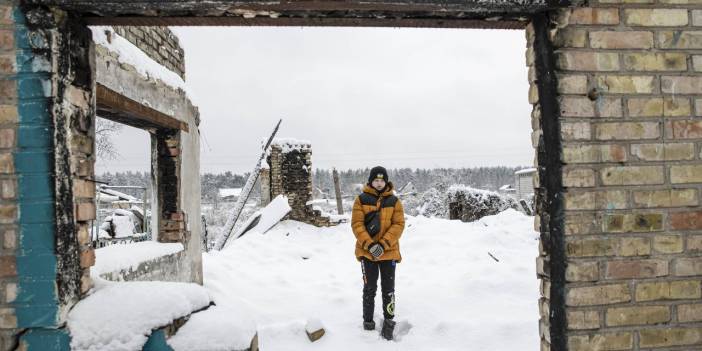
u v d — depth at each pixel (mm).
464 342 3869
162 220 5180
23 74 2076
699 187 2193
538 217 2365
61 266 2092
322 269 7688
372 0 2096
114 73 3656
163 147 5219
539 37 2264
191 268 5445
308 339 4043
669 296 2152
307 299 5500
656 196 2176
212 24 2391
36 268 2053
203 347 2217
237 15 2262
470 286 5211
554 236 2172
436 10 2209
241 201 11078
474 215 12344
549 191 2207
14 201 2062
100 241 5945
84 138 2336
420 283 5879
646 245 2162
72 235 2186
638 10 2217
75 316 2137
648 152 2184
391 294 4176
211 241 17578
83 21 2312
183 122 5309
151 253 4328
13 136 2072
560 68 2176
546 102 2215
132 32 4203
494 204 12391
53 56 2092
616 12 2209
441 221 10508
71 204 2184
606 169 2166
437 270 6672
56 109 2100
